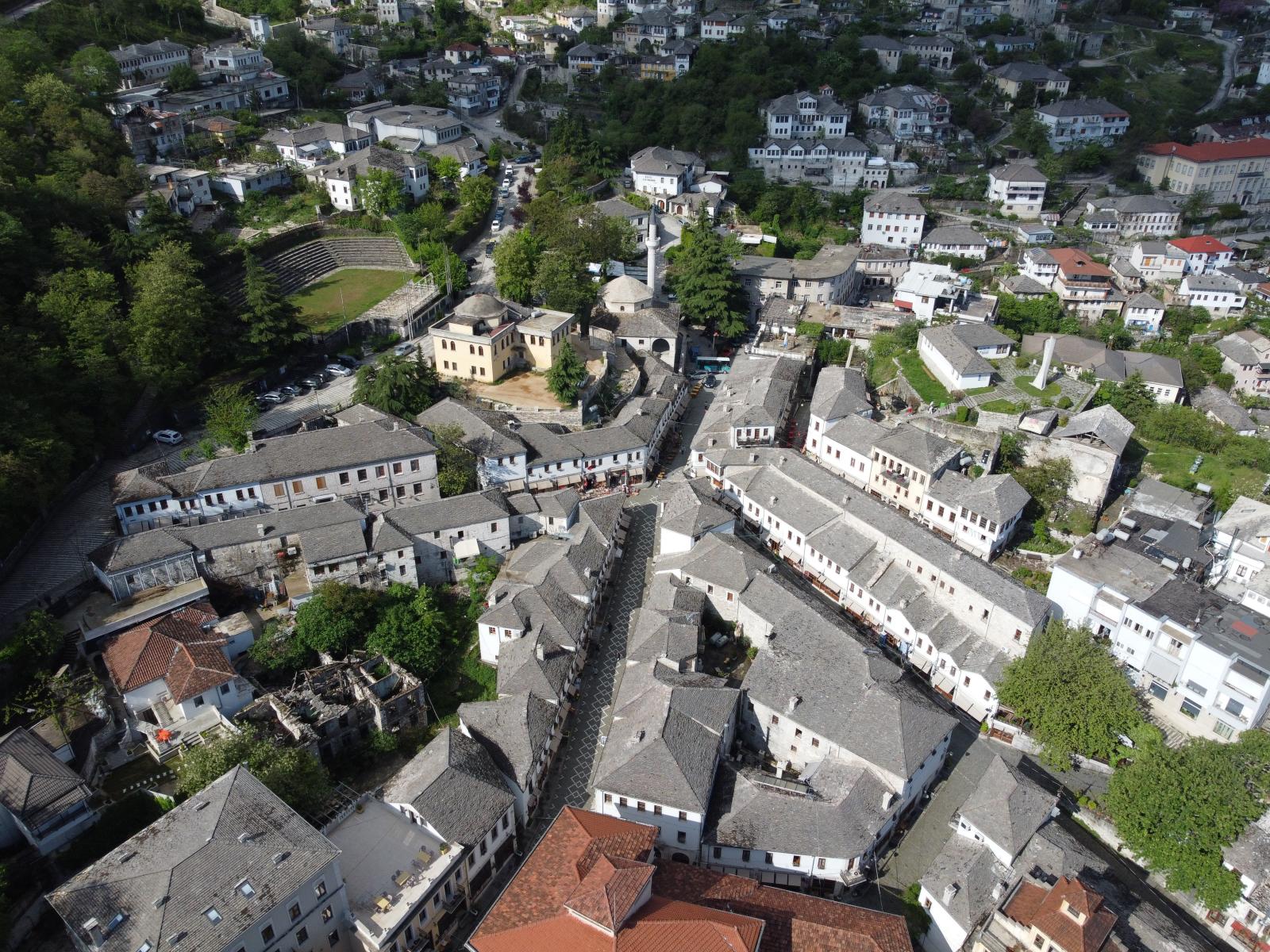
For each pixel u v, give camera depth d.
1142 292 193.25
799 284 175.88
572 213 182.12
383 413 118.88
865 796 78.12
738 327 167.12
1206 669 87.44
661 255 189.88
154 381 120.44
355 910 64.81
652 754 77.56
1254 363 164.00
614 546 112.62
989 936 70.75
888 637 103.62
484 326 138.88
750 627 99.12
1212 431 132.38
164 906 56.66
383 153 193.12
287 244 170.25
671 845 77.00
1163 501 110.38
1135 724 87.69
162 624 87.56
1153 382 147.75
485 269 176.12
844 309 171.38
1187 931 75.25
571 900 60.75
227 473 102.56
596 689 95.19
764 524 118.88
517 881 64.75
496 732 82.06
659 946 58.47
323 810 74.00
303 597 96.44
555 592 98.00
